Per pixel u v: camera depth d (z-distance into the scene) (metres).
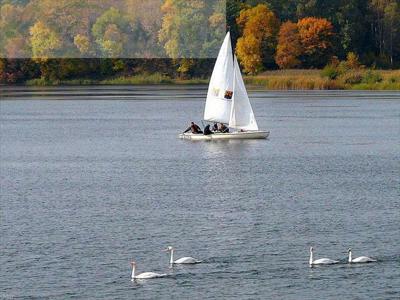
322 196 179.75
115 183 197.38
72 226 154.75
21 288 124.50
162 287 124.50
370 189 187.00
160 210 167.50
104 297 121.44
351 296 121.25
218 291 123.06
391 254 137.00
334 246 141.12
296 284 125.19
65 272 130.25
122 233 149.75
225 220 158.38
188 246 141.88
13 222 158.12
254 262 133.88
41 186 194.25
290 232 149.62
